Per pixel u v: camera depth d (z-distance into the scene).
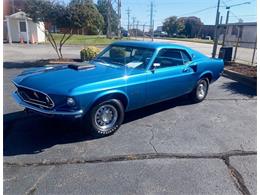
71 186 2.83
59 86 3.59
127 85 4.14
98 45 27.12
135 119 4.95
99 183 2.90
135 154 3.58
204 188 2.88
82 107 3.61
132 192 2.77
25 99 3.90
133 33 69.31
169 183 2.94
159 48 4.79
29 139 3.92
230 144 4.02
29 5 12.24
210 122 4.96
